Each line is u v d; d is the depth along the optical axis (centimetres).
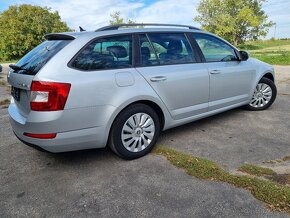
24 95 303
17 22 4012
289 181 280
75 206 259
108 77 307
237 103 479
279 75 1029
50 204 263
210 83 414
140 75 334
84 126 300
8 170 330
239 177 289
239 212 241
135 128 338
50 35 339
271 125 450
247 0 3872
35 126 283
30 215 249
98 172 318
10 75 331
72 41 304
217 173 301
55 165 338
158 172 312
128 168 324
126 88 320
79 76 291
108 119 311
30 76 289
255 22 3722
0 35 4159
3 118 542
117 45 328
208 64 414
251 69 488
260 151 355
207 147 373
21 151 381
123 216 243
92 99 297
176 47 385
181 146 379
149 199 264
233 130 433
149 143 354
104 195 273
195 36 415
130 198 267
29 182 302
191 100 395
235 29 3862
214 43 440
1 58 4191
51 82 276
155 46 362
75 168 329
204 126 454
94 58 308
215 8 3959
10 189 290
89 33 318
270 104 539
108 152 369
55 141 288
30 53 340
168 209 249
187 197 264
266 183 275
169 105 368
